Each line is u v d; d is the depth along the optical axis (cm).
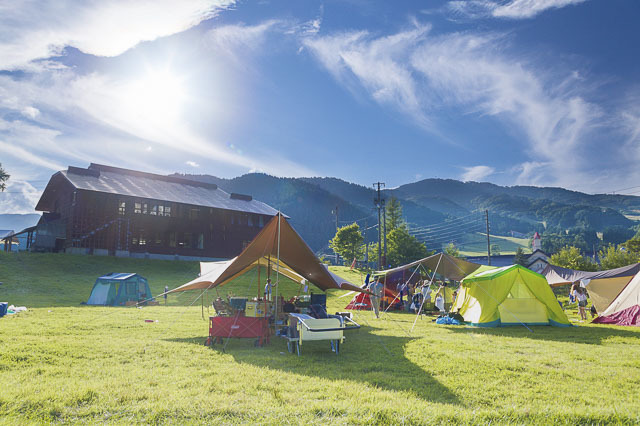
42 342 871
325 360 799
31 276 2725
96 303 2086
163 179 5116
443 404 518
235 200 5316
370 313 1897
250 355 835
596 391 591
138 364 723
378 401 523
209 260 4541
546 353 876
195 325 1284
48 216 4291
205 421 445
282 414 460
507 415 472
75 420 446
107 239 3919
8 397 505
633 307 1479
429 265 1969
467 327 1382
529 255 7456
